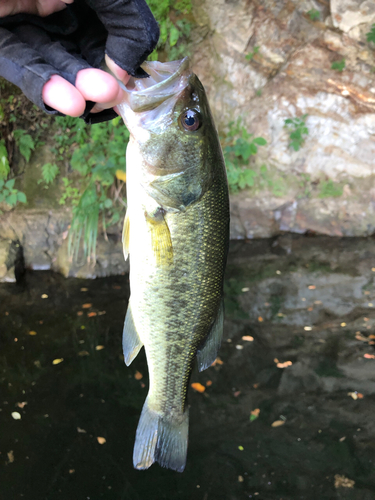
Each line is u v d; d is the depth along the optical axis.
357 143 1.18
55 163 1.03
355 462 0.56
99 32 0.26
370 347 0.76
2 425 0.60
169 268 0.30
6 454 0.56
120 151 0.99
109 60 0.24
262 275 1.00
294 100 1.18
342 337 0.79
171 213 0.29
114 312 0.85
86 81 0.21
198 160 0.28
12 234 0.99
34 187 1.02
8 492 0.51
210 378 0.70
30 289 0.92
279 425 0.61
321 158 1.20
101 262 0.98
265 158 1.20
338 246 1.13
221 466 0.56
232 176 1.14
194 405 0.65
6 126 0.99
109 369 0.71
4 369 0.70
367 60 1.11
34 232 1.00
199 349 0.33
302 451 0.58
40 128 1.02
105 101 0.22
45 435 0.59
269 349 0.76
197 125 0.28
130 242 0.30
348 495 0.52
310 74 1.16
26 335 0.78
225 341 0.78
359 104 1.16
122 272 0.98
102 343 0.77
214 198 0.29
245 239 1.17
